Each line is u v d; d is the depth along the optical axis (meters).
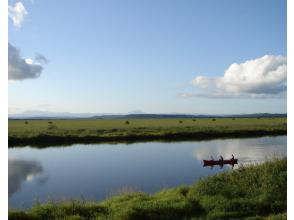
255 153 35.03
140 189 20.16
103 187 21.11
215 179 13.53
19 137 44.91
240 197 11.92
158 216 10.52
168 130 57.81
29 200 18.06
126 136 51.03
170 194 13.02
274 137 53.38
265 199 11.40
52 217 10.52
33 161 31.28
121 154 35.66
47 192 20.00
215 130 58.75
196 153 36.00
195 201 11.76
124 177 24.16
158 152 36.94
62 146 42.53
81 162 30.75
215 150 37.97
